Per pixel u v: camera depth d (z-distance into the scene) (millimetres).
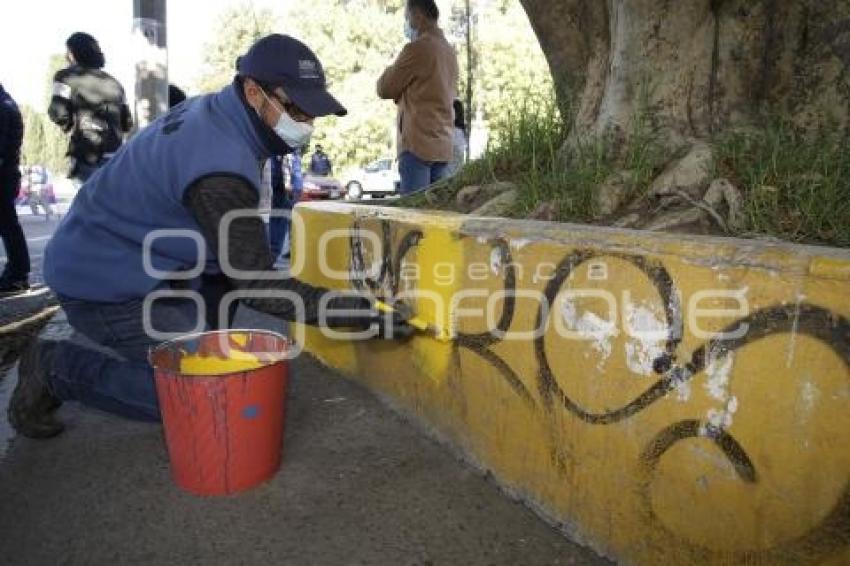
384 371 2904
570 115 3291
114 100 5238
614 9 2945
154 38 6043
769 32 2645
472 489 2240
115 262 2277
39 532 1999
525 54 25438
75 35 5156
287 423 2736
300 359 3547
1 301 4871
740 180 2266
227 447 2135
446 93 4848
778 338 1392
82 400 2432
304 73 2059
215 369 2432
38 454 2479
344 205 3432
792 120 2600
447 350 2422
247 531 2004
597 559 1872
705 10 2656
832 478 1319
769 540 1445
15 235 5156
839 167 2104
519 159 3209
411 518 2072
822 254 1372
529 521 2061
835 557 1333
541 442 2039
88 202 2303
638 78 2758
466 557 1893
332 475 2324
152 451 2494
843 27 2480
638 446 1717
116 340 2375
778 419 1398
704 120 2684
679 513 1636
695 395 1561
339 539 1970
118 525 2029
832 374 1306
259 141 2113
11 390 3088
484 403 2268
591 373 1826
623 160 2701
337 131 36875
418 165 4910
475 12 23438
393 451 2498
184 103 2326
